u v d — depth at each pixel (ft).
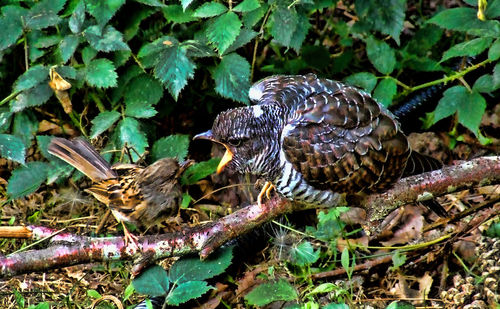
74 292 29.04
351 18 40.04
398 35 33.91
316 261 30.37
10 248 31.04
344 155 26.35
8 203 33.01
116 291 29.19
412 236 31.09
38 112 34.83
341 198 27.66
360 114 26.53
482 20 30.14
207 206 33.04
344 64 36.29
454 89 31.53
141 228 31.73
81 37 31.40
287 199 28.55
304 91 27.53
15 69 34.68
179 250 27.78
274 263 30.12
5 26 31.24
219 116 27.20
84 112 33.60
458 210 32.22
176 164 28.89
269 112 26.86
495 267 27.32
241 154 27.14
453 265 29.66
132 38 33.50
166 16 32.01
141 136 31.40
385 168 26.78
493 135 35.24
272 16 31.55
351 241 30.78
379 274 29.48
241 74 31.17
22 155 30.73
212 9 30.48
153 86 32.68
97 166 30.09
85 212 32.91
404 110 35.73
